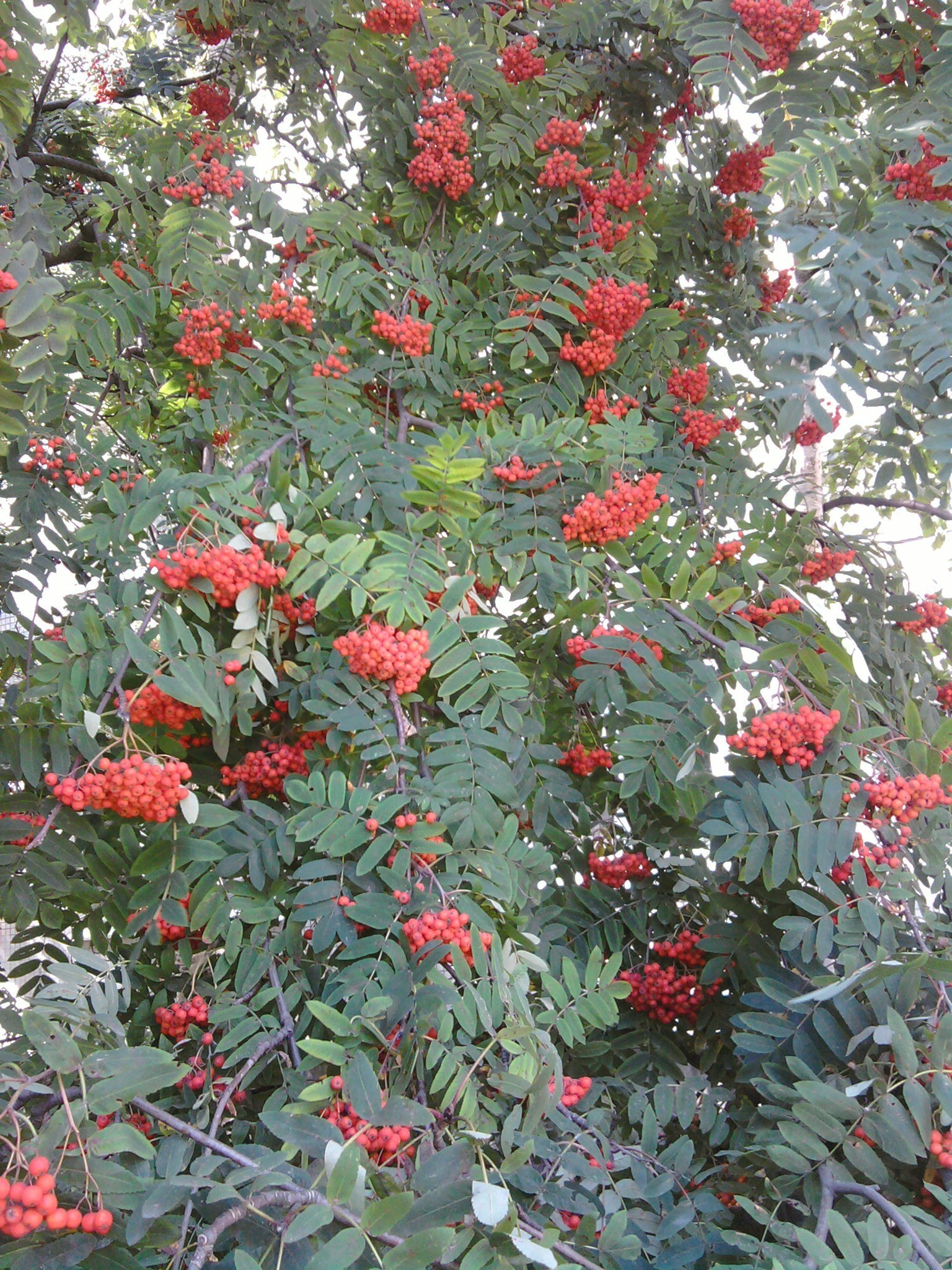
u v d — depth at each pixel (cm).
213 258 320
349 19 367
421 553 248
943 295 246
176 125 362
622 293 336
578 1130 227
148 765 206
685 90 405
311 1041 179
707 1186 236
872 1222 171
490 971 212
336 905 215
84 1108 141
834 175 269
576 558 292
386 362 331
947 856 251
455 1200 148
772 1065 232
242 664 234
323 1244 133
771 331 239
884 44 318
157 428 400
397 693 242
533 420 298
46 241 241
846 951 232
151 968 244
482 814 229
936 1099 200
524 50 376
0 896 217
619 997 222
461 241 363
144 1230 141
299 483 271
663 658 294
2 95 228
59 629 290
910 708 254
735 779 256
